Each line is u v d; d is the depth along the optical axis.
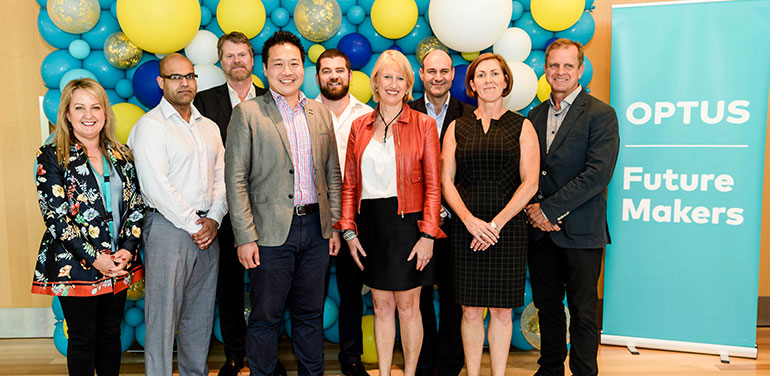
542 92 2.85
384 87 2.02
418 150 2.05
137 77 2.61
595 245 2.20
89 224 1.95
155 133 2.05
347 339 2.55
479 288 2.12
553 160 2.24
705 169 2.76
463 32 2.62
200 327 2.25
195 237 2.09
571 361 2.28
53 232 1.92
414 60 2.98
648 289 2.88
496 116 2.16
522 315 2.81
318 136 2.13
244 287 2.81
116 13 2.61
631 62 2.81
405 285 2.08
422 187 2.11
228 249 2.47
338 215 2.20
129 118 2.60
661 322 2.87
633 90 2.82
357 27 2.98
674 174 2.79
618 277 2.92
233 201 2.00
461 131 2.19
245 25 2.69
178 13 2.48
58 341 2.70
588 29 2.88
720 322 2.79
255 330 2.10
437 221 2.06
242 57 2.48
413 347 2.21
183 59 2.15
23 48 3.09
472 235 2.12
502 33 2.71
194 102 2.53
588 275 2.22
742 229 2.74
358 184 2.12
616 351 2.90
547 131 2.34
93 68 2.71
